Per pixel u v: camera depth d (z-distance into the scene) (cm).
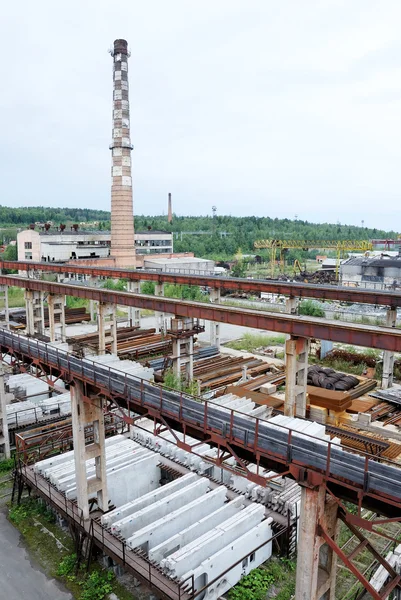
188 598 1659
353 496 1359
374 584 1777
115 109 8475
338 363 4722
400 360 4684
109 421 3066
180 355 3775
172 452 2678
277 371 4447
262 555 2016
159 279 5069
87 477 2330
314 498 1375
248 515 2030
